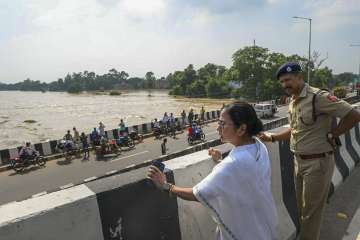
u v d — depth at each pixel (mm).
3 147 25422
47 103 92250
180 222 2121
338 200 3977
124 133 20531
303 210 2842
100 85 190375
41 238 1439
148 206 1899
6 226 1334
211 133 24953
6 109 69000
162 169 1778
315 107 2619
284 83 2732
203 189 1479
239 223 1503
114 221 1727
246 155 1521
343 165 4859
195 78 114688
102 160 17250
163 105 69062
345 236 3133
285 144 3461
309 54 35188
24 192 12391
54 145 18766
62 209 1509
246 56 68312
